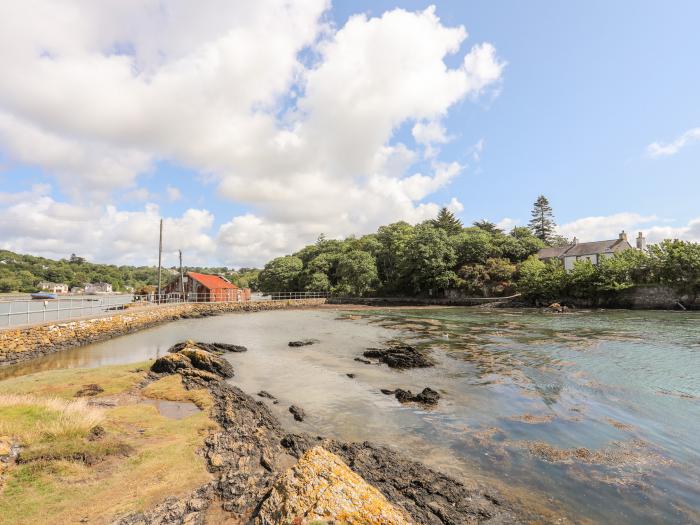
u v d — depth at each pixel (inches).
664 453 305.4
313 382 546.9
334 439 341.1
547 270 2058.3
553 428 360.2
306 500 180.1
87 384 490.3
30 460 239.1
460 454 309.0
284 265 3294.8
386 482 257.0
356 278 2691.9
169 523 199.3
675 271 1601.9
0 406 310.7
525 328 1063.6
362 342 899.4
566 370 573.6
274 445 315.3
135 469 254.8
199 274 2332.7
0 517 189.5
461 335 959.6
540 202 4069.9
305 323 1374.3
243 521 202.4
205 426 347.3
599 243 2529.5
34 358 748.6
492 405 432.1
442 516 220.4
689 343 775.7
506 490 252.4
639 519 221.1
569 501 239.6
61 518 195.6
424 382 539.5
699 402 426.6
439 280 2354.8
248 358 725.9
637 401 431.5
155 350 837.2
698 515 224.7
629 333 920.3
